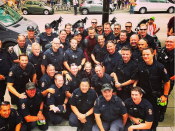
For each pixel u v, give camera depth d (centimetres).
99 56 473
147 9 1516
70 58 441
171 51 349
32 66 391
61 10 1716
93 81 389
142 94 324
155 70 318
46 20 1303
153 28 606
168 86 327
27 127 362
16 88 390
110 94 312
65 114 396
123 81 377
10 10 783
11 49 423
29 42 483
